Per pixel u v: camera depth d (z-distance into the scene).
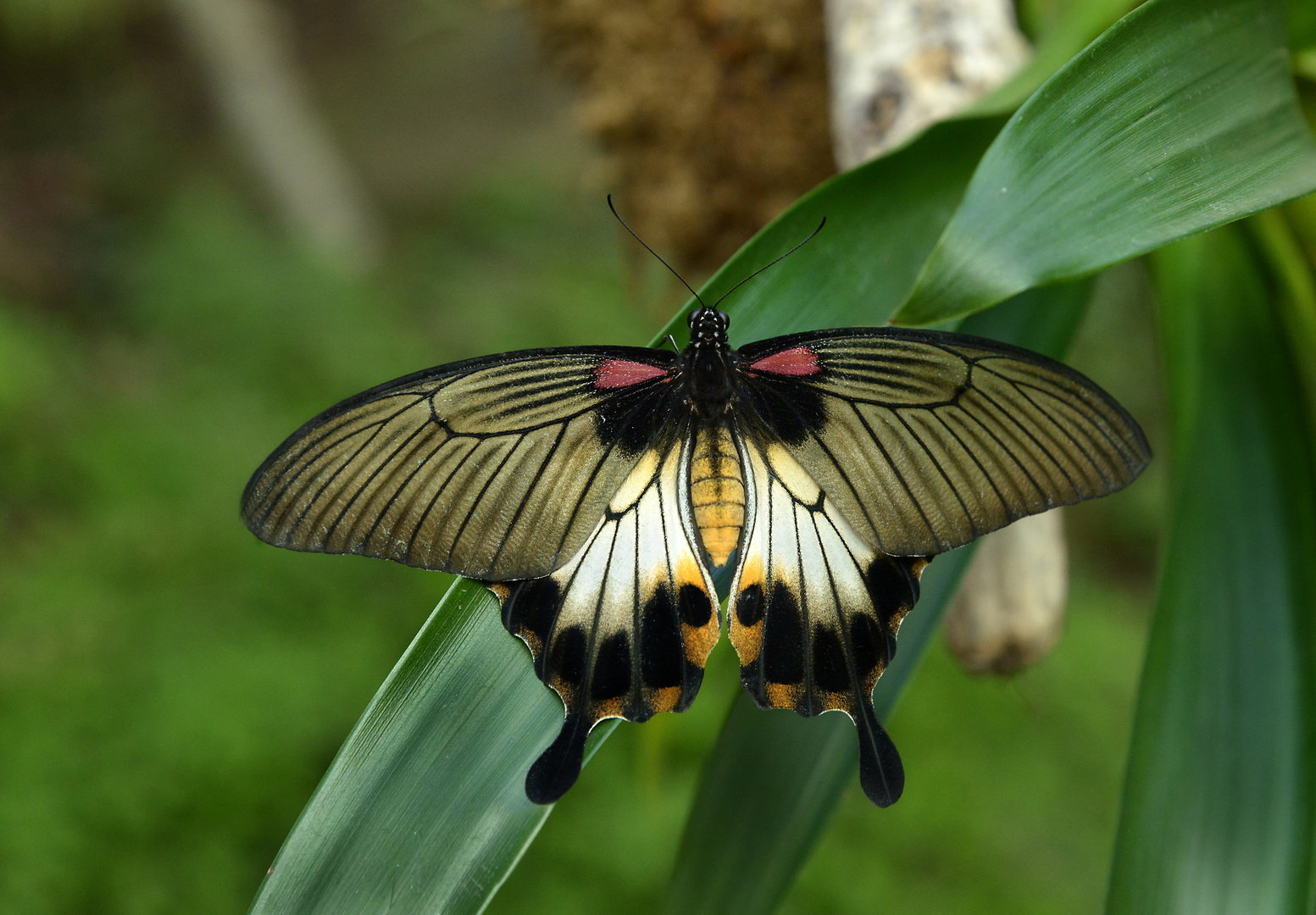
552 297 1.94
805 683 0.59
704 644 0.59
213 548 1.30
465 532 0.59
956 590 0.61
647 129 0.70
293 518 0.58
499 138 2.69
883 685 0.61
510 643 0.58
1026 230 0.56
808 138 0.69
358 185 2.63
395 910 0.56
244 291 1.70
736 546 0.60
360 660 1.23
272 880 0.56
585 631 0.59
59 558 1.27
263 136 2.37
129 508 1.34
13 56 2.59
